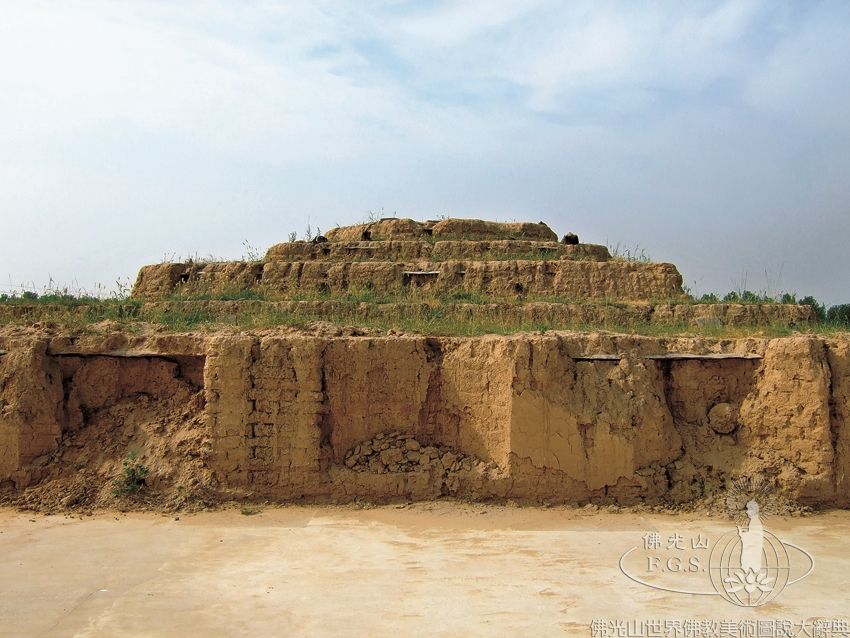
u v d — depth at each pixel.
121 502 14.66
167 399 16.55
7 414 15.43
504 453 15.02
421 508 14.61
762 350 16.08
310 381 15.34
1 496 14.99
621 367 15.73
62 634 9.07
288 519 14.00
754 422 15.61
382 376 15.96
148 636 9.01
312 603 9.95
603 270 21.86
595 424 15.10
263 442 15.16
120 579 10.84
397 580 10.78
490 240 24.80
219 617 9.52
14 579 10.86
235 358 15.35
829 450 14.92
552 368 15.41
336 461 15.55
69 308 19.94
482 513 14.35
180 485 14.92
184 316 18.89
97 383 16.59
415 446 15.62
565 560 11.70
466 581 10.75
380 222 25.78
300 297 21.03
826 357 15.55
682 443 15.78
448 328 17.47
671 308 19.88
